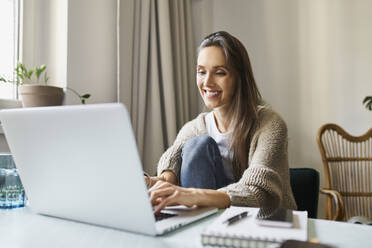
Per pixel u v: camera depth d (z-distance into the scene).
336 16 2.38
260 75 2.57
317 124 2.41
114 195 0.58
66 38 1.63
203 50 1.24
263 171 0.91
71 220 0.68
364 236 0.57
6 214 0.74
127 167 0.54
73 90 1.66
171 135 2.00
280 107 2.51
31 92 1.39
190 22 2.36
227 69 1.21
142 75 1.91
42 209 0.72
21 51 1.67
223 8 2.66
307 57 2.45
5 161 0.84
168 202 0.71
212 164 1.11
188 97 2.30
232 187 0.86
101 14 1.81
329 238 0.55
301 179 1.55
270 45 2.54
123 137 0.53
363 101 2.14
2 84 1.65
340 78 2.36
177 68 2.13
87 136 0.56
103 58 1.82
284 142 1.11
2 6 1.65
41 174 0.67
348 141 2.27
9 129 0.67
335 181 2.23
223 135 1.29
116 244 0.52
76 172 0.61
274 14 2.54
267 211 0.61
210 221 0.67
